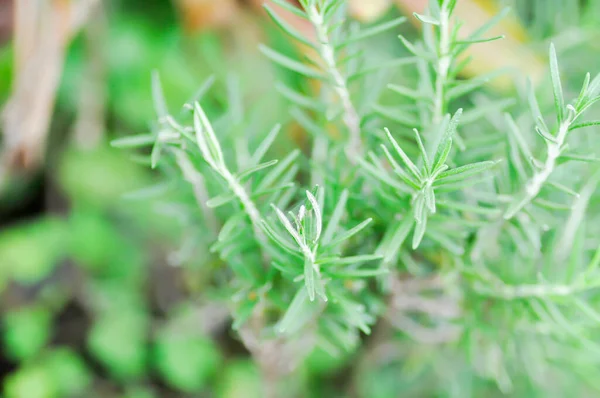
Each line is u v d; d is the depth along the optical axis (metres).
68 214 0.92
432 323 0.54
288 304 0.44
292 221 0.42
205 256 0.52
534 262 0.46
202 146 0.39
